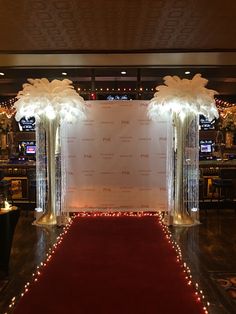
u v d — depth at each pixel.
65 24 4.05
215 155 10.43
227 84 10.86
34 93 6.74
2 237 4.47
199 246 5.67
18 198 8.70
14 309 3.55
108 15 3.70
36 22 3.89
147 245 5.70
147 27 4.15
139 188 7.41
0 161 9.56
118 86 10.39
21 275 4.46
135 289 4.00
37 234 6.45
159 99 6.89
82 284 4.15
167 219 7.14
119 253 5.29
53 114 6.96
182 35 4.48
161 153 7.33
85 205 7.40
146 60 7.46
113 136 7.36
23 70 9.33
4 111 10.23
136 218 7.64
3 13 3.62
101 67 8.30
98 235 6.32
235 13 3.66
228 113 10.05
